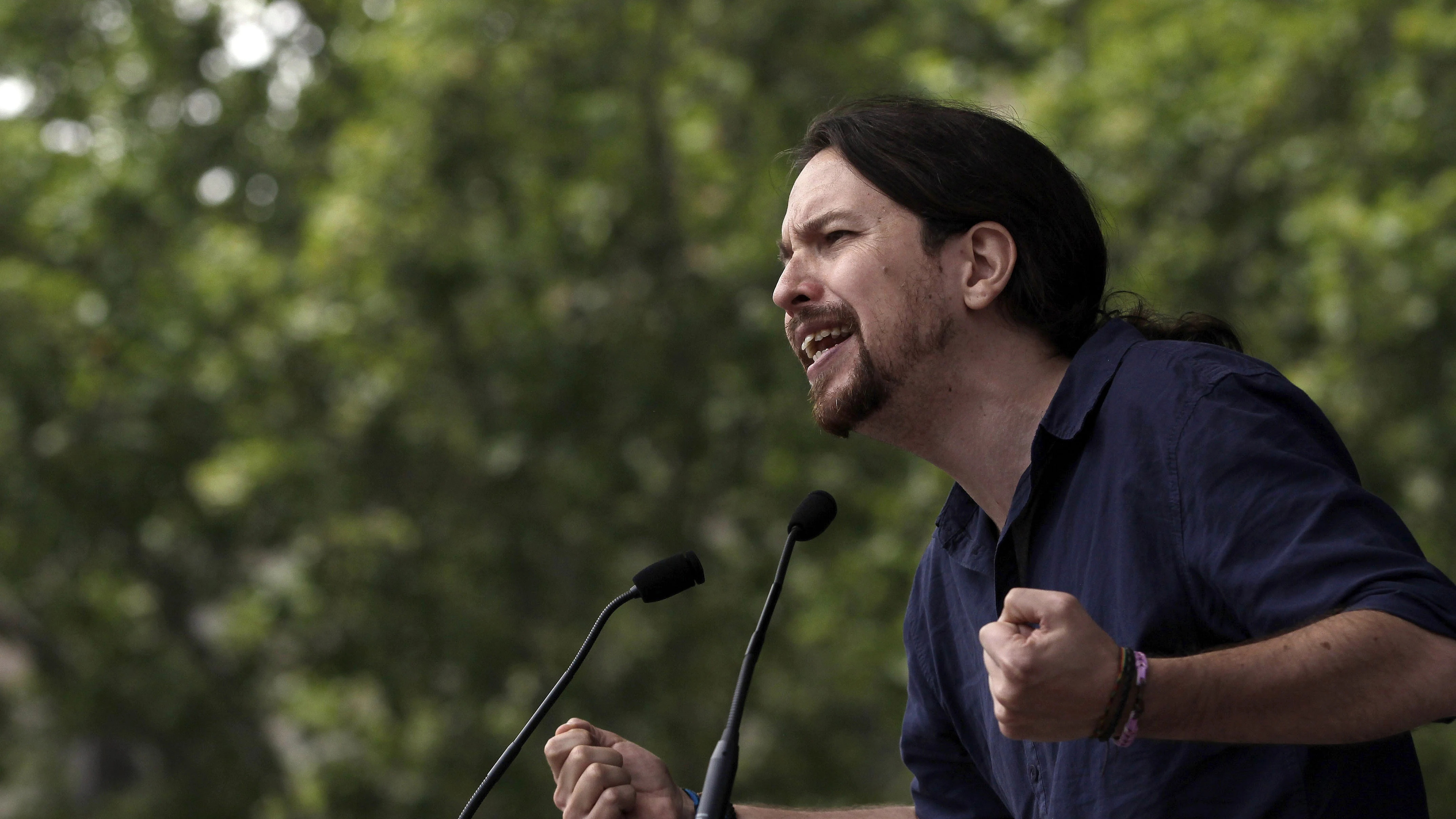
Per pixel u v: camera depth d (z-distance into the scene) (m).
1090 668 4.38
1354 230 24.05
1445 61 25.69
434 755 28.67
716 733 29.28
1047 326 5.79
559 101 28.67
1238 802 5.00
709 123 28.16
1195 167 26.73
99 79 33.47
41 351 29.69
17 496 30.11
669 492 29.69
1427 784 24.41
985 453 5.87
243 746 35.25
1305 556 4.62
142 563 33.78
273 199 32.38
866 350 5.79
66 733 35.78
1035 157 5.95
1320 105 26.61
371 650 29.25
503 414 28.81
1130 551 5.14
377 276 27.45
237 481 28.41
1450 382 25.30
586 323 29.20
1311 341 27.12
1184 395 5.15
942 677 6.47
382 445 29.64
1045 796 5.61
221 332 29.64
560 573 29.98
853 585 26.66
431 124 28.02
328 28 32.38
